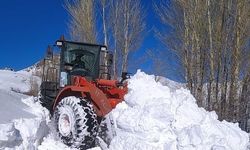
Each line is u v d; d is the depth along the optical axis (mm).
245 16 12625
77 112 6961
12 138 5828
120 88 7461
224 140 5742
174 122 6180
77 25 21781
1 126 5809
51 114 8484
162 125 6160
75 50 8680
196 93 13508
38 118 7125
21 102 8539
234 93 12492
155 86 6855
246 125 12289
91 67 8719
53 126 7641
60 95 7781
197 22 13898
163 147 6000
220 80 12930
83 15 21672
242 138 6094
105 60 8922
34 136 6547
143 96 6684
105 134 6988
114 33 21797
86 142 6922
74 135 6945
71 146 7027
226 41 12945
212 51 13172
